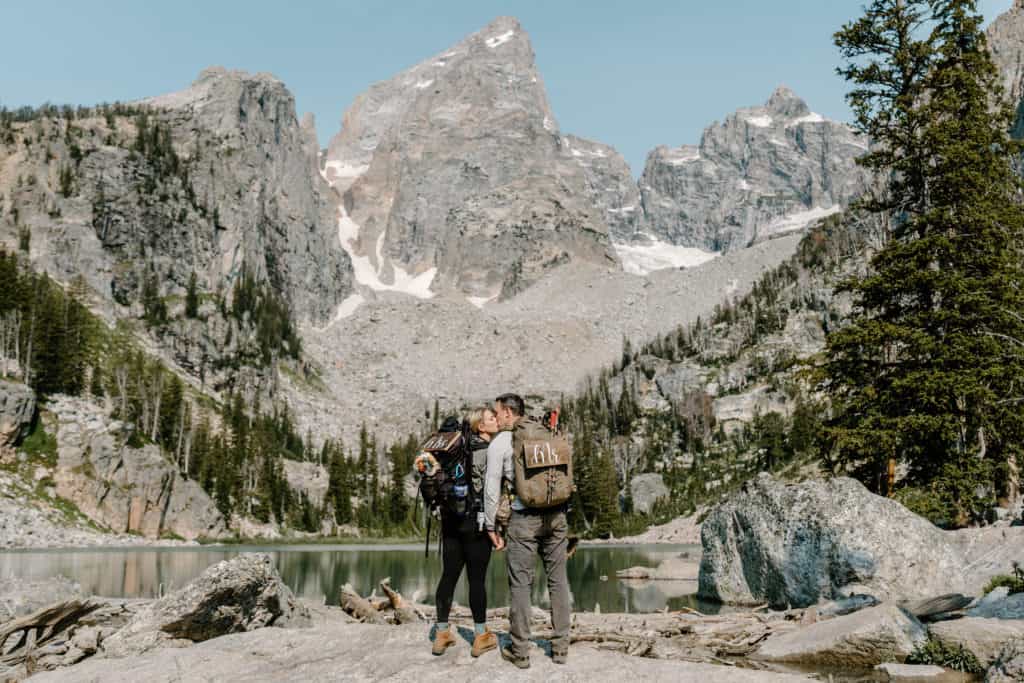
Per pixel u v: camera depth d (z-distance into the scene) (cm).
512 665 763
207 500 10469
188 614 1402
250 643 941
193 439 11950
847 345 2922
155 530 9475
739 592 2484
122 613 1748
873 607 1472
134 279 18588
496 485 782
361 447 15125
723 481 14475
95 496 9031
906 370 2841
